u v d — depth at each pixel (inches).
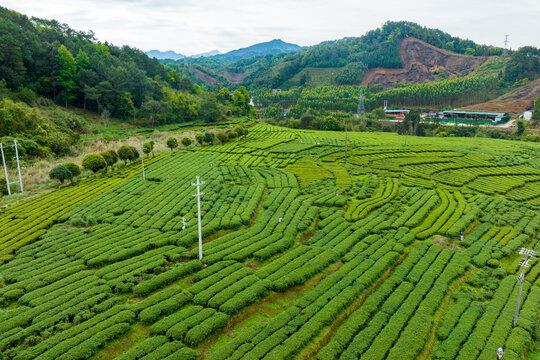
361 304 1368.1
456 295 1433.3
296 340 1121.4
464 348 1122.0
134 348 1072.2
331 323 1237.7
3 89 4202.8
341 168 3280.0
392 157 3747.5
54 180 2790.4
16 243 1710.1
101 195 2393.0
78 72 5364.2
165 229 1884.8
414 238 1916.8
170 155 3624.5
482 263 1664.6
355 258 1660.9
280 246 1739.7
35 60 5024.6
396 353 1082.7
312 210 2207.2
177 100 6663.4
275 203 2322.8
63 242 1732.3
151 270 1508.4
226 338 1185.4
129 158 3235.7
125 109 5772.6
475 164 3501.5
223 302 1296.8
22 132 3393.2
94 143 4136.3
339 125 6501.0
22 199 2394.2
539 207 2428.6
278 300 1393.9
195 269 1540.4
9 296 1310.3
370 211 2301.9
